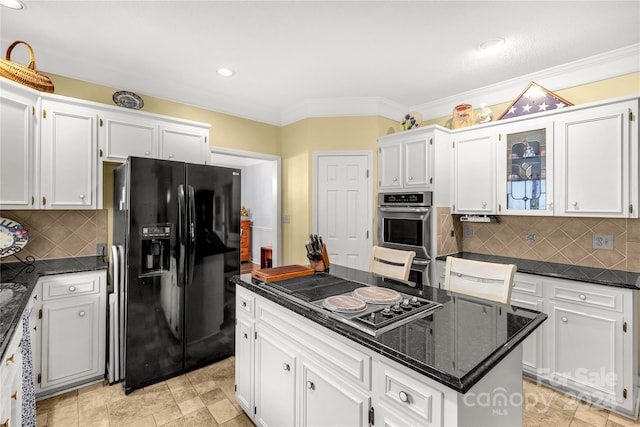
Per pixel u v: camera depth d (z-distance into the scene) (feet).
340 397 3.99
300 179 12.23
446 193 10.02
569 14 6.36
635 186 6.89
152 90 9.77
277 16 6.55
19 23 6.81
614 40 7.32
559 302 7.31
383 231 10.84
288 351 4.95
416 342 3.47
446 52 7.97
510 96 9.73
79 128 7.79
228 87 10.38
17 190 6.85
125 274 7.33
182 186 8.04
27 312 5.42
